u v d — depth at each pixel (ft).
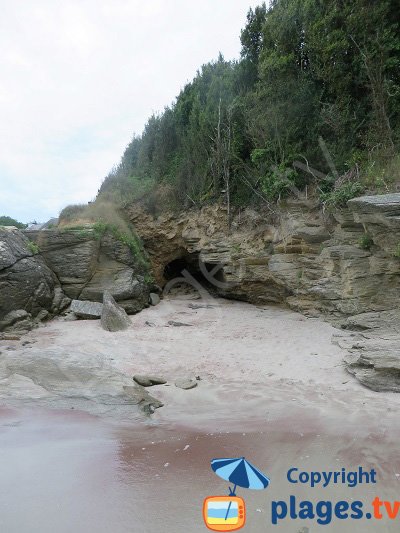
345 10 42.42
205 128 55.21
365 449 15.87
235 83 56.08
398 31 41.91
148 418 19.99
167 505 12.24
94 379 23.26
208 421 19.48
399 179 34.58
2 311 36.50
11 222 85.10
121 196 60.59
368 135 40.83
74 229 45.65
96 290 44.75
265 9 54.24
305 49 46.11
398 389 22.24
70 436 17.44
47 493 12.86
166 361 28.76
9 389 21.94
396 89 40.47
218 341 33.76
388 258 32.42
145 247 59.62
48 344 32.09
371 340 28.09
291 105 45.32
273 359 28.84
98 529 11.02
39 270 40.91
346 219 36.14
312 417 19.40
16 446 16.25
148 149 67.77
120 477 13.91
